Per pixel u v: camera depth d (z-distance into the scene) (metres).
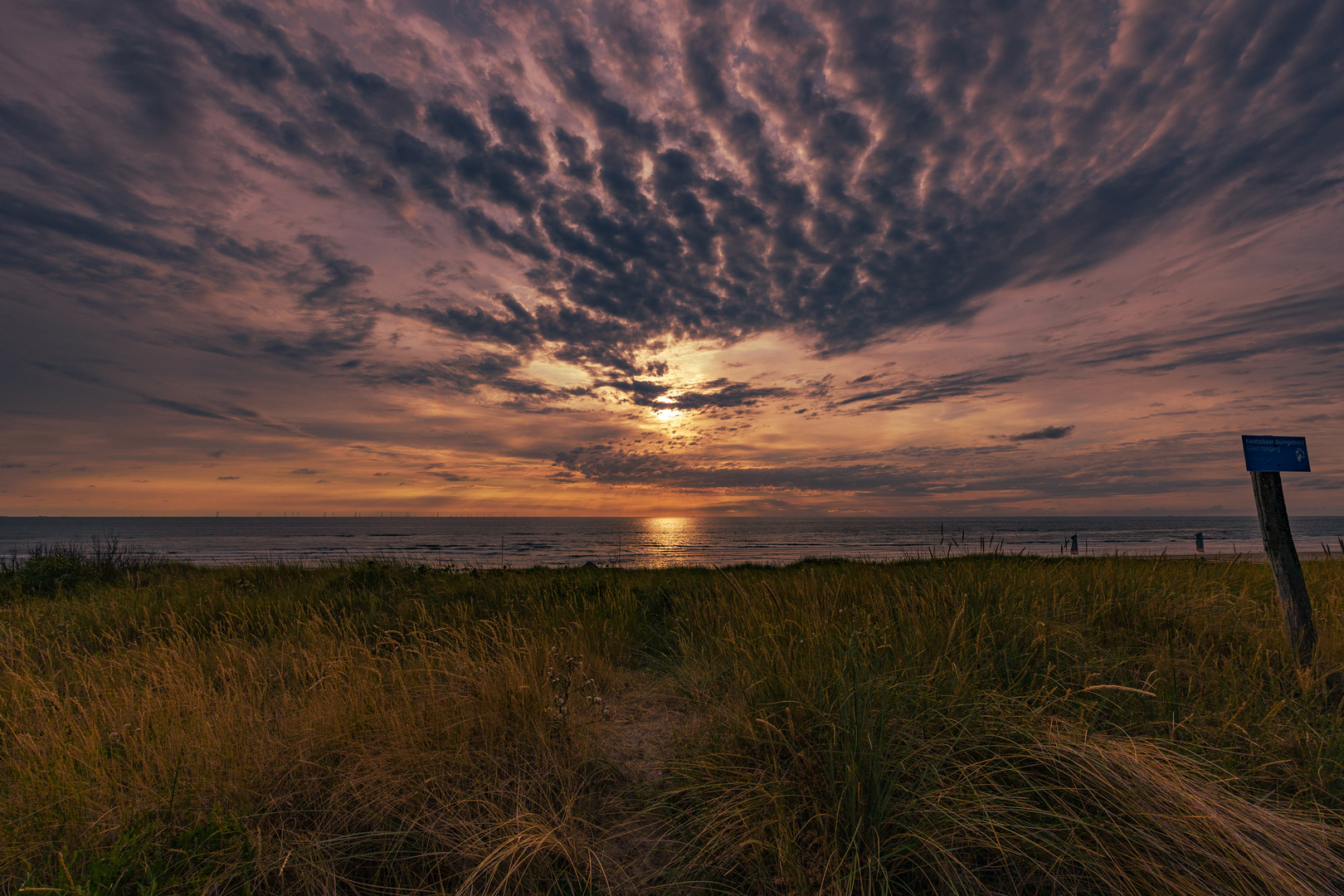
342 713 3.11
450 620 6.22
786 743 2.73
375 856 2.23
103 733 2.96
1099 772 2.38
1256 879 1.99
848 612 5.20
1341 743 2.84
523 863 2.22
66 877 1.91
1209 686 3.73
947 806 2.29
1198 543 28.81
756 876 2.13
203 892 1.93
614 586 8.41
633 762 3.22
